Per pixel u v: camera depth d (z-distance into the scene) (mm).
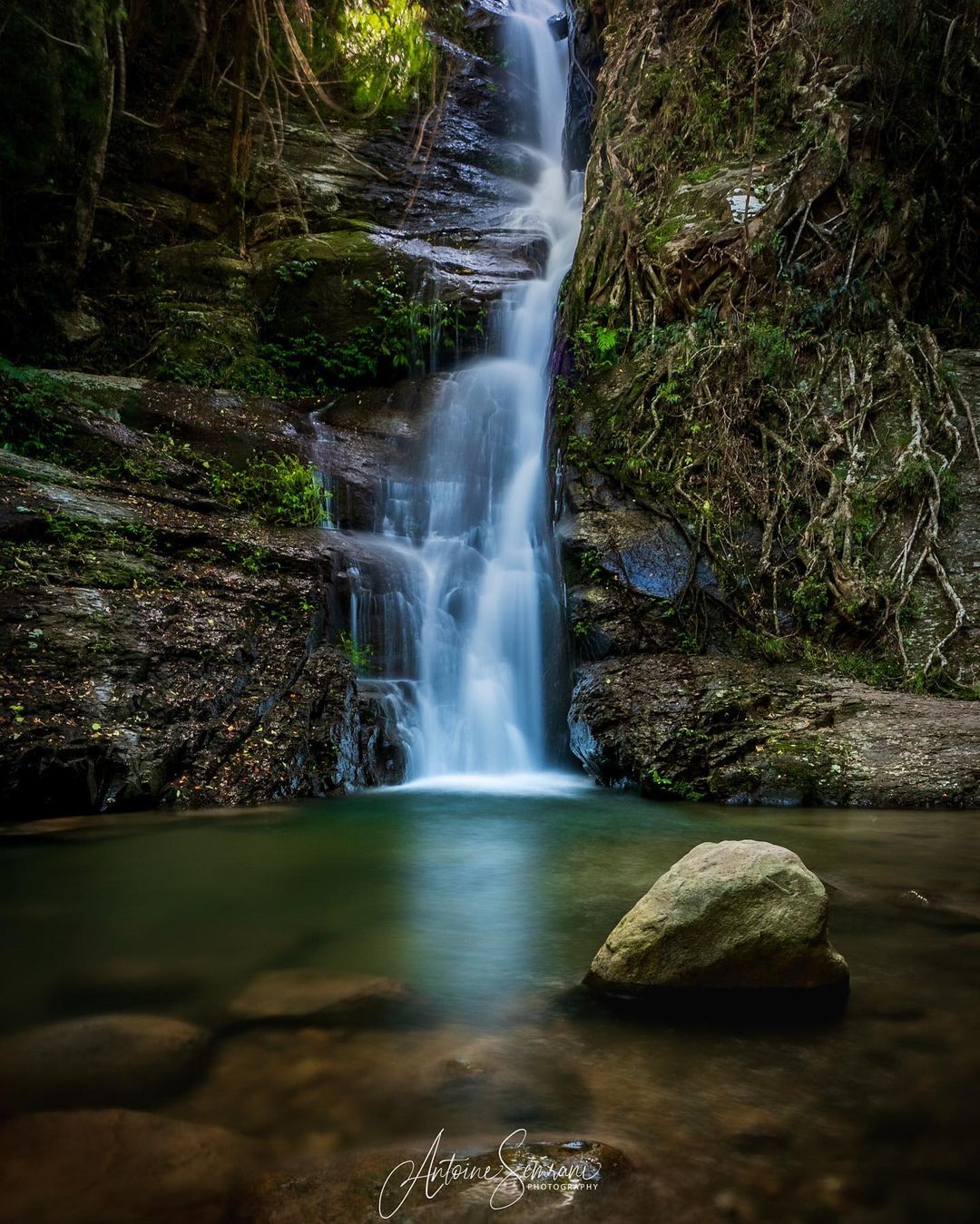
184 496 10734
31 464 9992
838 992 2938
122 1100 2211
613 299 13156
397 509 12828
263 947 3508
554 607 10391
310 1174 1872
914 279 12719
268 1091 2264
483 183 22906
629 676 8523
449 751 9328
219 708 7434
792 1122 2098
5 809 6086
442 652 10438
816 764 7062
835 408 10875
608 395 11750
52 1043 2561
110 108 14547
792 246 12141
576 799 7379
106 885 4508
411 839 5711
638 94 15242
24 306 14297
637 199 14148
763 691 8047
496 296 16812
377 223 20531
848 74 13398
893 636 9023
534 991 3000
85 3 13773
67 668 7066
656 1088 2277
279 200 19641
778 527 10008
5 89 13094
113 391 12672
